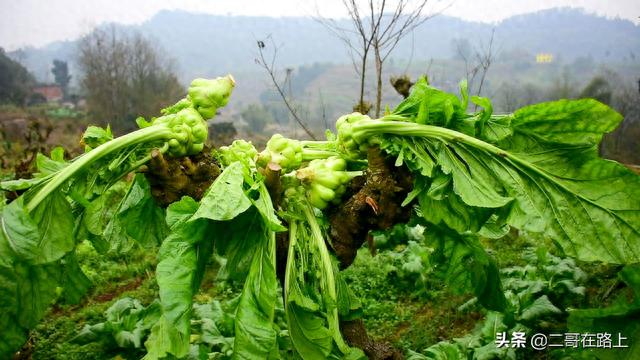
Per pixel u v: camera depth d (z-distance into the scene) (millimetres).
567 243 2287
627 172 2283
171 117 2428
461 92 2414
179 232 2111
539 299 5570
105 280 8445
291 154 2547
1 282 1806
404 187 2521
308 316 2355
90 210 2363
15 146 16031
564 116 2369
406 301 7164
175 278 2029
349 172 2664
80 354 5812
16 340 1874
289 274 2348
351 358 2361
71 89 59812
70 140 26094
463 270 3291
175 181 2367
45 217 2084
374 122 2496
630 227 2242
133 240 2846
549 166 2418
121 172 2312
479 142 2393
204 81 2576
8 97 43469
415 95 2592
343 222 2629
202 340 5059
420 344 5848
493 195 2316
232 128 26906
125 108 31312
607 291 6094
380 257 8289
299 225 2541
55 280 2045
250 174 2365
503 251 8734
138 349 5699
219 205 2049
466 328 6184
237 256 2373
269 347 2023
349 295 2732
